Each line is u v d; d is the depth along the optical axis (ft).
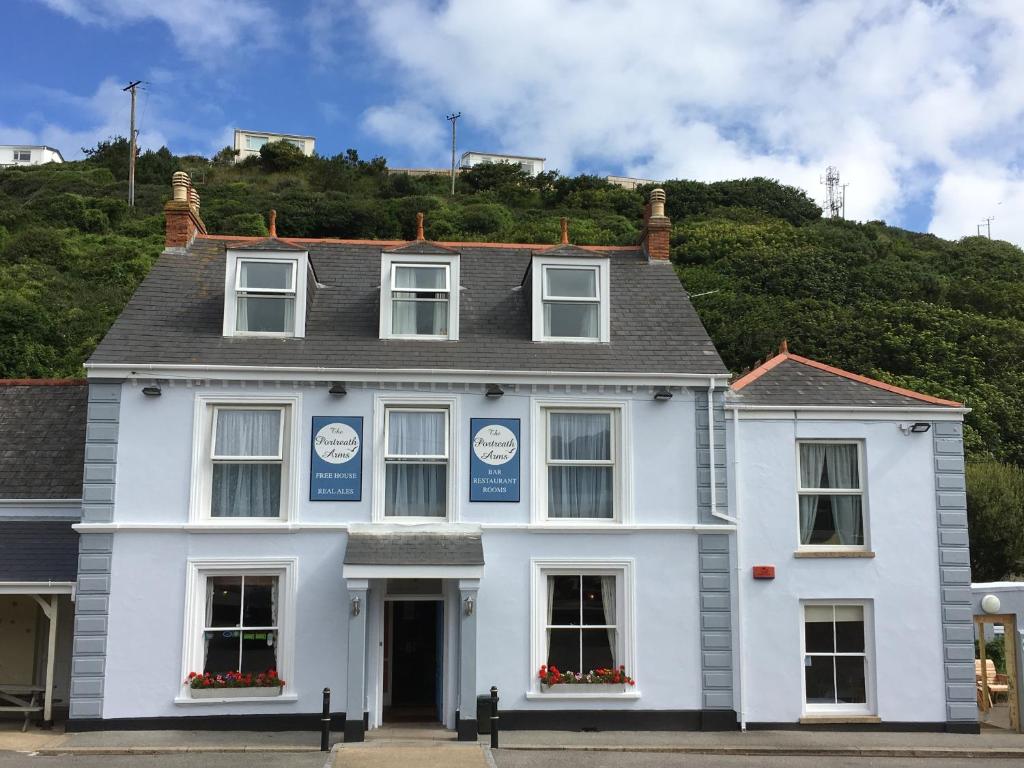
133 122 207.72
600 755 40.81
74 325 113.09
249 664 45.96
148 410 46.52
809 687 48.47
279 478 47.44
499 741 42.83
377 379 47.65
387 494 47.83
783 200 225.97
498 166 249.55
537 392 48.65
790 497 49.39
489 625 46.57
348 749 40.42
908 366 121.60
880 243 187.73
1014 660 50.03
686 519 48.42
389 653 50.67
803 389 51.55
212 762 38.22
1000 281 158.81
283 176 236.43
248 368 46.73
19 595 49.57
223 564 45.80
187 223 56.03
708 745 42.98
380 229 184.96
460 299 54.08
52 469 52.39
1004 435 108.78
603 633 47.85
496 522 47.32
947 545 49.52
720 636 47.62
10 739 42.70
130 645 44.83
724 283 147.84
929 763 41.11
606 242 173.88
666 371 49.21
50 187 194.29
